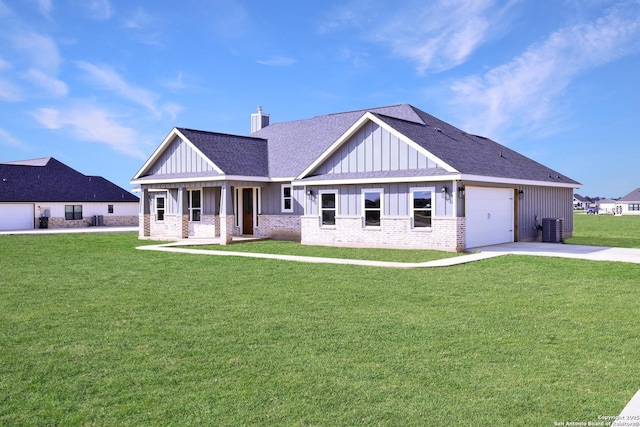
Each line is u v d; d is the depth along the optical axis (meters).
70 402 5.68
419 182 20.72
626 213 109.25
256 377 6.36
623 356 7.11
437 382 6.16
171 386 6.10
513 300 10.80
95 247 23.83
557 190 28.66
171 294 11.70
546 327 8.62
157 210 31.52
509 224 24.05
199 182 26.50
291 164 27.34
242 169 26.28
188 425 5.11
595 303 10.48
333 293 11.63
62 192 45.66
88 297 11.40
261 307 10.22
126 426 5.11
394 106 28.98
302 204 25.89
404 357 7.09
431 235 20.41
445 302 10.62
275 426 5.07
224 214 24.81
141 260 18.27
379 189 21.89
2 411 5.46
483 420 5.17
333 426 5.06
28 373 6.56
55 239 29.12
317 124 31.23
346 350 7.41
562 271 14.51
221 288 12.41
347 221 22.89
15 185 43.44
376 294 11.50
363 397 5.74
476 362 6.86
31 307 10.38
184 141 27.56
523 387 6.00
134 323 9.03
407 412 5.36
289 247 22.77
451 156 21.17
